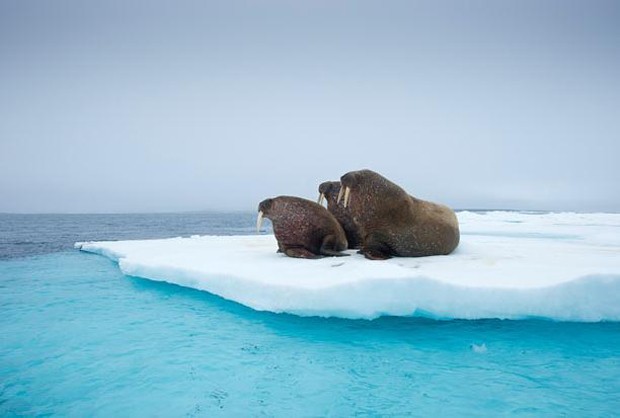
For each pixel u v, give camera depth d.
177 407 3.45
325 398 3.56
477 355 4.38
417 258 6.93
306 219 7.40
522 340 4.77
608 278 5.07
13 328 5.48
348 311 5.25
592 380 3.80
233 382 3.88
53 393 3.71
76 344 4.88
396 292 5.18
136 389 3.77
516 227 19.34
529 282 5.18
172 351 4.62
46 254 12.84
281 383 3.84
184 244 11.45
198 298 6.90
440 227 6.95
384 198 6.64
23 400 3.59
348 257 7.07
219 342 4.88
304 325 5.37
